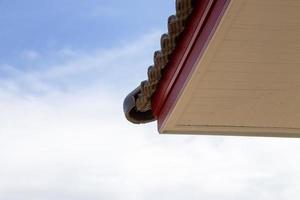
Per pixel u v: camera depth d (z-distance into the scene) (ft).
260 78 15.89
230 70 15.40
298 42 14.64
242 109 17.06
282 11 13.57
